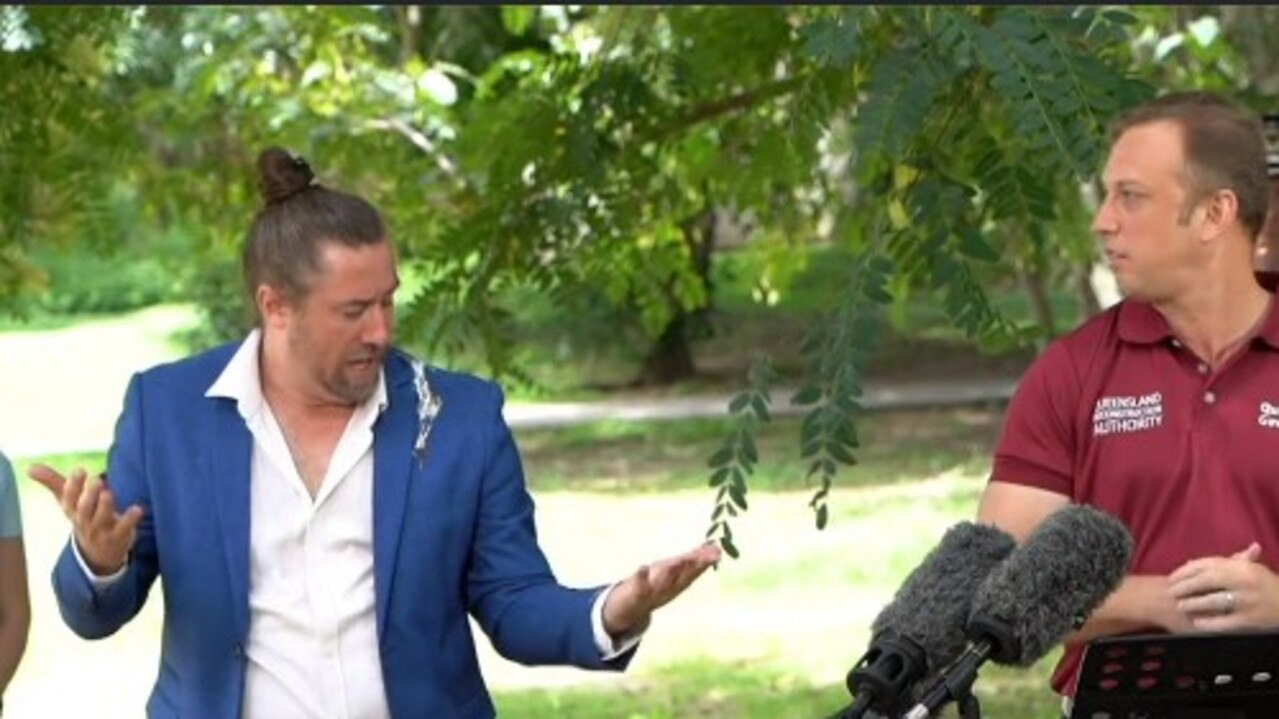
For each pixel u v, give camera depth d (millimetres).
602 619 4129
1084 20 5305
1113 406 4246
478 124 7254
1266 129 4875
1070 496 4320
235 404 4262
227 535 4219
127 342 30344
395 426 4281
